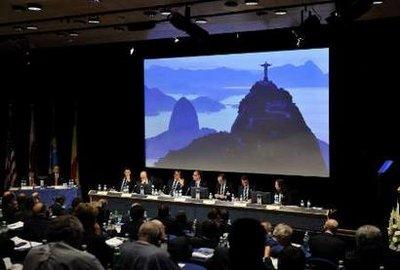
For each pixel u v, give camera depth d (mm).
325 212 10352
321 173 12219
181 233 7066
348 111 11945
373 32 11484
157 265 4332
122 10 9703
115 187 14711
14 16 10180
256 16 10281
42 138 15820
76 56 15344
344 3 8055
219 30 11992
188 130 13914
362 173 11820
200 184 12602
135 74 14734
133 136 14891
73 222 3246
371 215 11656
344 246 6391
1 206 10828
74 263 3059
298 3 9117
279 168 12734
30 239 7602
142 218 7223
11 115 15391
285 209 10703
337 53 11977
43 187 13562
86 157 15531
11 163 14875
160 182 13219
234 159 13297
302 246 7910
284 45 12602
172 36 12648
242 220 2328
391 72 11391
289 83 12547
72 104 15594
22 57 13688
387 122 11492
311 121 12312
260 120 12938
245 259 2238
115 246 6852
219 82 13469
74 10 9703
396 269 5230
